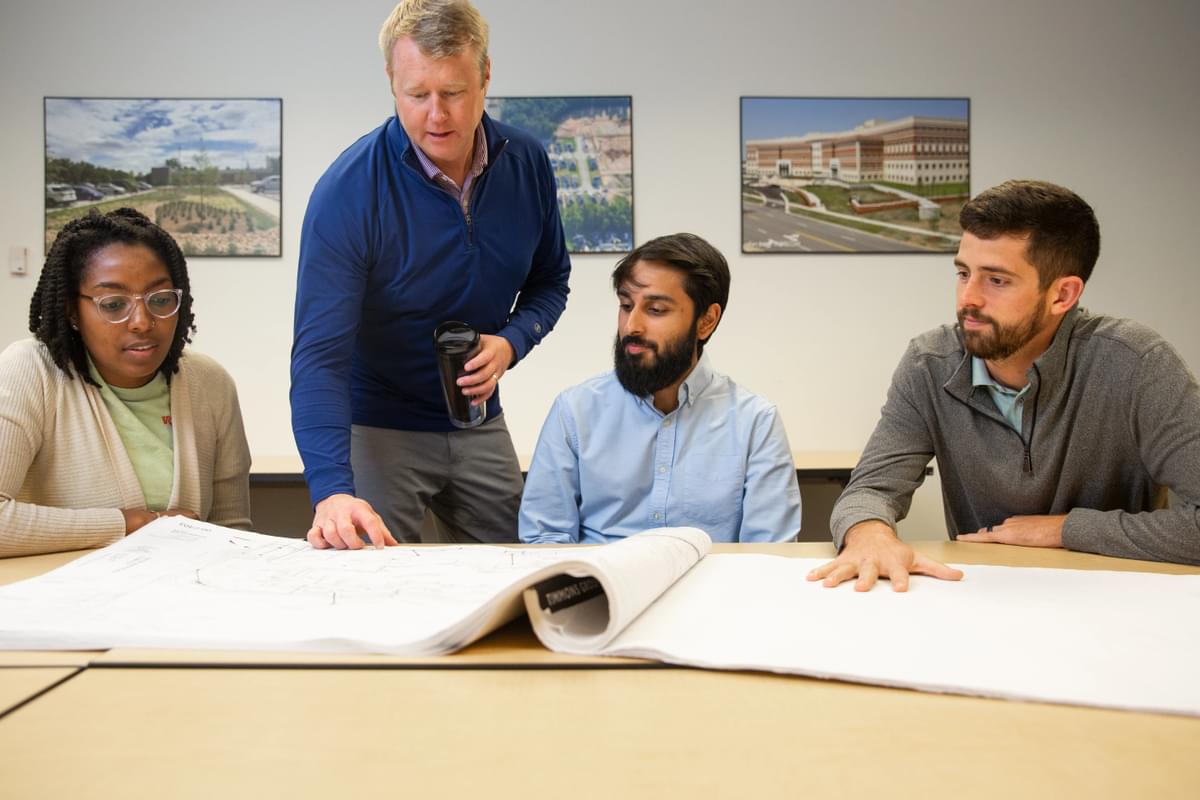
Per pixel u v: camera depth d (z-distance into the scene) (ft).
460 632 1.95
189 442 4.12
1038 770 1.39
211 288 10.03
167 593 2.42
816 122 10.27
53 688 1.76
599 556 2.06
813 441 10.42
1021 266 3.36
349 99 10.04
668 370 4.40
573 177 10.18
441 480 5.36
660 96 10.18
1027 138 10.41
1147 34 10.41
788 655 1.88
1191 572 2.91
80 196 9.89
